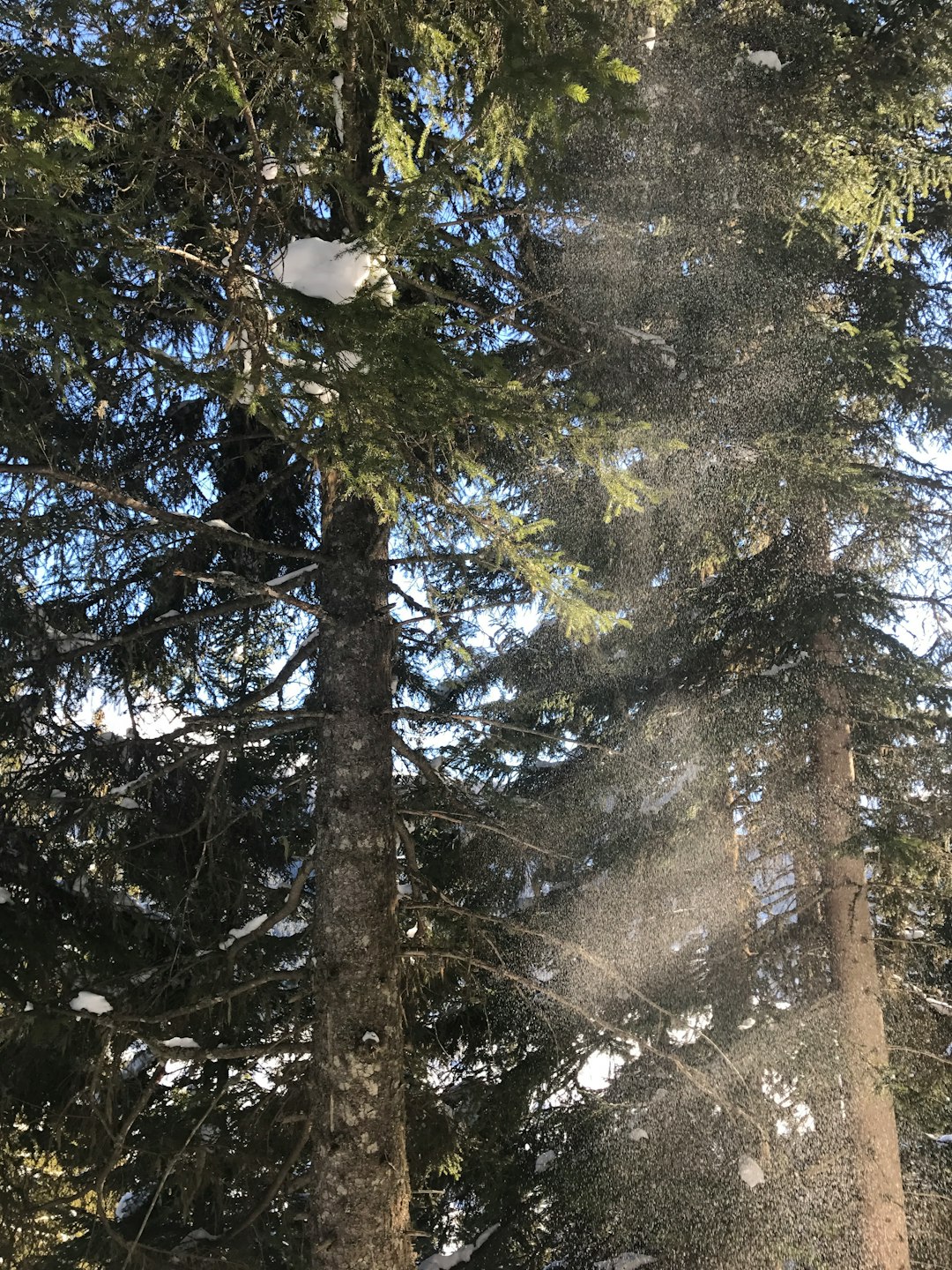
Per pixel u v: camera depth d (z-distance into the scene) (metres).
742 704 6.74
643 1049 6.50
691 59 5.64
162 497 6.67
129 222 3.71
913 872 6.32
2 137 3.00
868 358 6.38
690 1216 6.46
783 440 6.11
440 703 8.29
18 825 5.96
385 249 3.45
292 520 7.29
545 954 7.21
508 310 6.00
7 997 5.45
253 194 3.79
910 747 7.04
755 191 5.61
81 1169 6.72
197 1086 6.67
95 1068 5.34
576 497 6.57
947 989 7.24
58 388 3.79
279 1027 7.02
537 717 7.91
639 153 5.72
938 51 5.12
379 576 5.84
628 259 6.18
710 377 6.26
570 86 3.46
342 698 5.59
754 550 7.40
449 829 7.85
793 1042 6.53
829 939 6.66
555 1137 7.23
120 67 3.24
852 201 4.99
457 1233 7.64
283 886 7.32
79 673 6.30
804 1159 6.46
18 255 3.90
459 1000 7.23
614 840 7.27
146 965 6.28
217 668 7.47
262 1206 5.76
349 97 4.03
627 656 7.07
